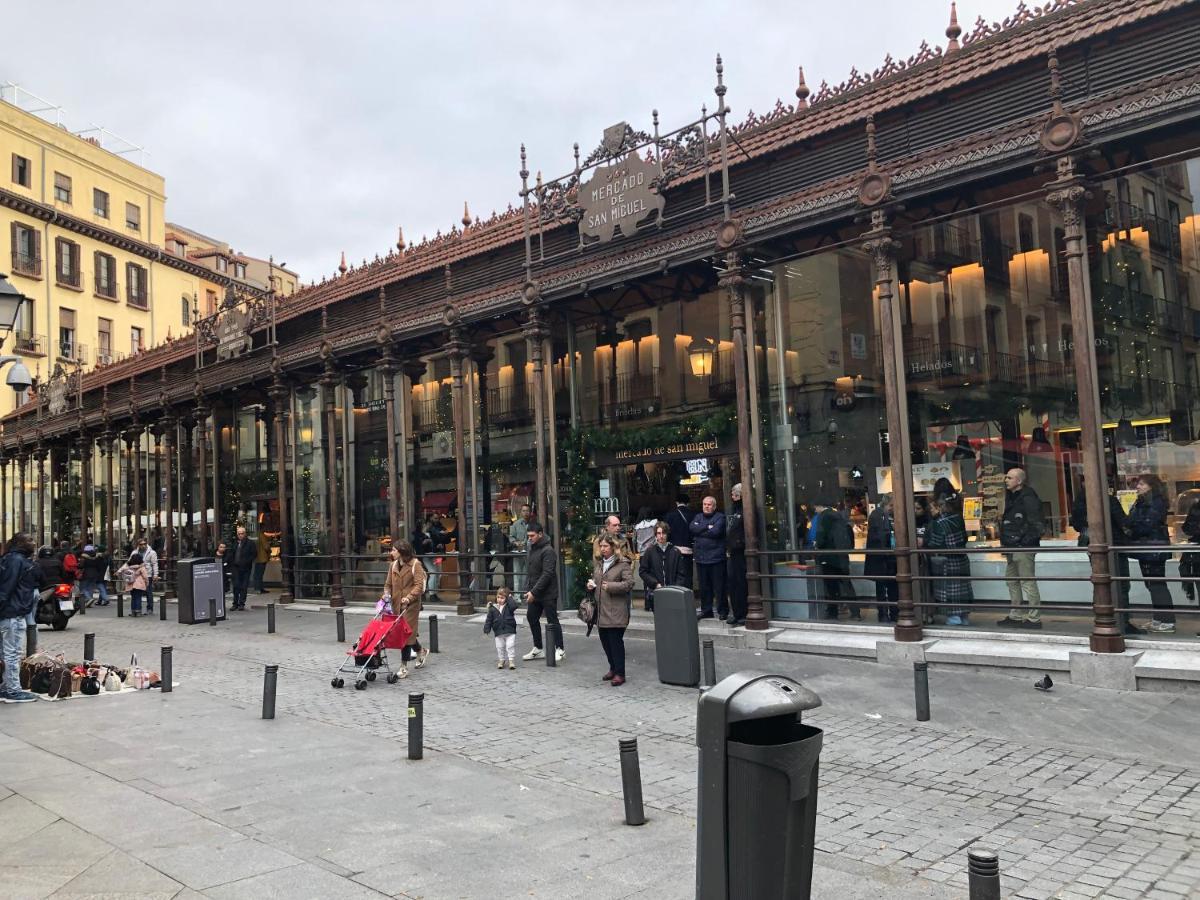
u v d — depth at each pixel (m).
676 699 10.30
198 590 19.94
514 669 12.51
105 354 54.72
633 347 16.19
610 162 15.75
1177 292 10.39
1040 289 11.38
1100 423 10.50
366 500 21.41
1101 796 6.59
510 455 18.11
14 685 11.24
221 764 8.05
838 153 13.44
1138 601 10.61
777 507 13.77
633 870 5.39
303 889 5.16
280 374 22.83
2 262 48.59
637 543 15.98
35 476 36.94
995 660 10.60
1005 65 11.61
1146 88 9.98
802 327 13.59
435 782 7.38
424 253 19.88
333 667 13.37
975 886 3.89
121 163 57.72
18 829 6.28
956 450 12.07
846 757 7.78
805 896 3.79
